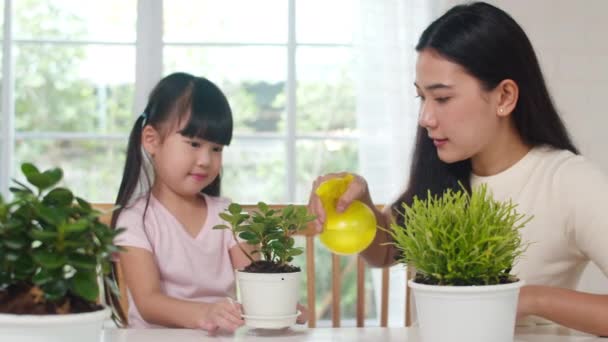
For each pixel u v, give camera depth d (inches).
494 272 34.7
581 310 43.3
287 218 42.3
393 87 100.5
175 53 106.3
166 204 63.6
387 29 101.0
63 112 107.5
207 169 62.3
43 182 31.8
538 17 103.3
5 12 104.8
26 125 106.8
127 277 58.6
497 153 55.4
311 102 108.8
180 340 41.4
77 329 31.9
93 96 107.7
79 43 106.9
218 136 62.0
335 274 69.9
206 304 52.2
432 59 49.8
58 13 106.7
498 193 55.5
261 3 107.5
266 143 108.7
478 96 49.7
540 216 53.8
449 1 100.1
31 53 106.5
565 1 103.2
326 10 108.2
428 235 34.7
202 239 63.6
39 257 30.6
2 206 31.2
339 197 47.4
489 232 34.4
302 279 110.2
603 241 50.7
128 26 107.4
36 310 31.8
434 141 51.8
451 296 33.8
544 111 54.7
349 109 109.0
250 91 108.1
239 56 107.5
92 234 32.3
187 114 61.2
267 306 41.6
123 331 44.5
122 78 107.7
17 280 32.4
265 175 109.1
